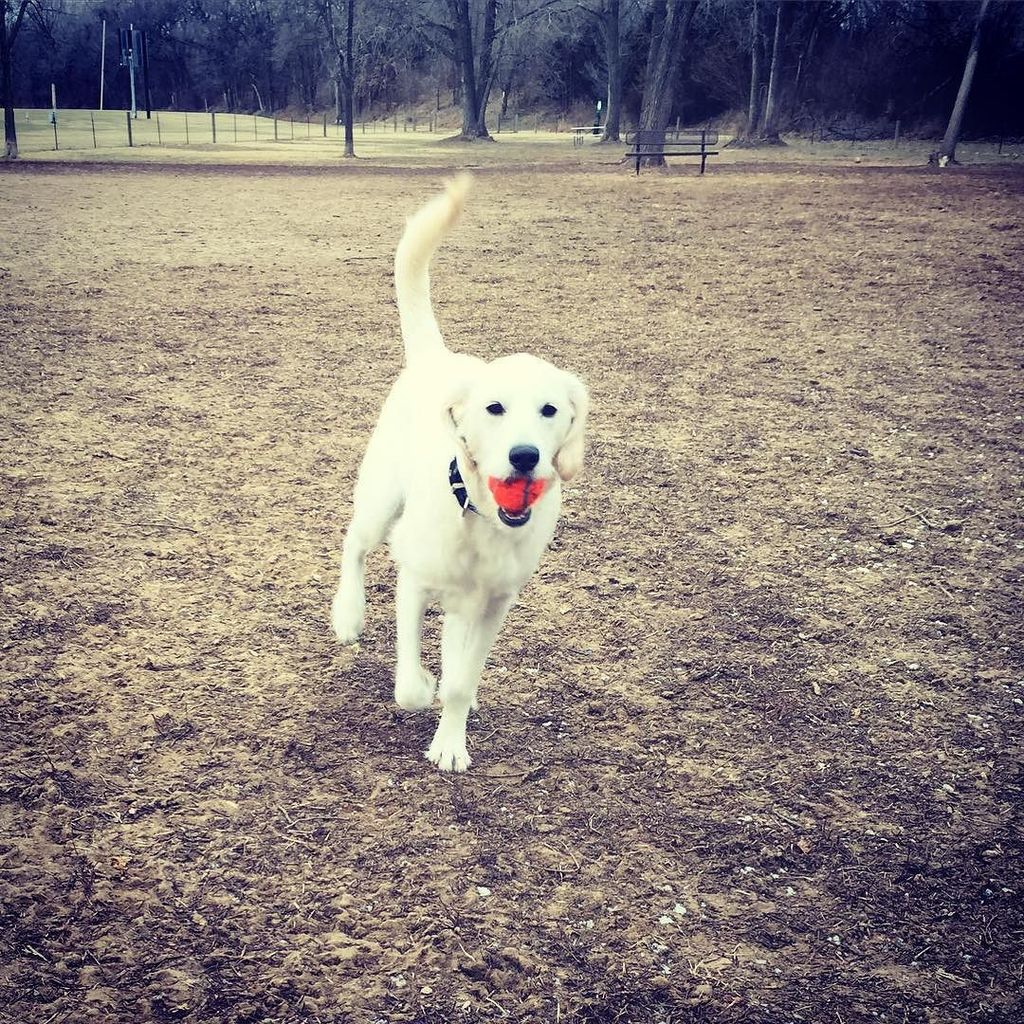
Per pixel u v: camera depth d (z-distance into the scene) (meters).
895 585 2.16
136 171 12.54
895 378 3.62
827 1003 1.27
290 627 1.94
